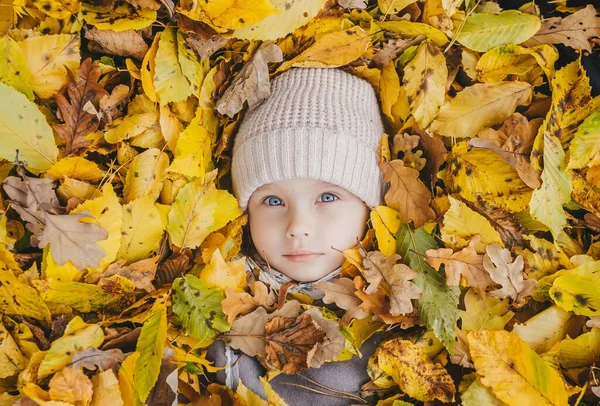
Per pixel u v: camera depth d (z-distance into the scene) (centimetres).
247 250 114
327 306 109
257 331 99
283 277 110
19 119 88
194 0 95
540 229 106
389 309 98
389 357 100
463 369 102
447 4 104
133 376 87
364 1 109
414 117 105
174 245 102
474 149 103
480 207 104
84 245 87
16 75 92
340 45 104
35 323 92
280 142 101
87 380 82
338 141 101
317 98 104
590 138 102
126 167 101
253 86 103
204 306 96
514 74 108
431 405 99
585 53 107
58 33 98
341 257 106
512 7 115
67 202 91
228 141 112
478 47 105
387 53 108
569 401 96
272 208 105
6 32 95
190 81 99
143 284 96
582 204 104
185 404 96
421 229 102
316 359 96
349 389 104
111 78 102
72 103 95
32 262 94
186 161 98
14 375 86
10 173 95
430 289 99
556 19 107
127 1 97
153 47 98
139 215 94
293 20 100
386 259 100
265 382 95
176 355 94
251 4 94
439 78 104
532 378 92
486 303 100
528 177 99
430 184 106
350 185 102
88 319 95
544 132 100
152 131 102
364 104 108
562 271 100
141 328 91
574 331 100
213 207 102
